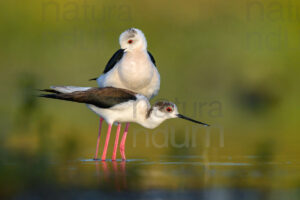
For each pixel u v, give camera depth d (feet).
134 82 34.09
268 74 65.77
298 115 54.39
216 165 28.32
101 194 21.24
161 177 24.70
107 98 31.81
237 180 23.93
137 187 22.48
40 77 63.72
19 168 27.09
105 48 66.33
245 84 65.57
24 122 46.57
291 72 66.23
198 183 23.30
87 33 67.15
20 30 67.21
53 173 25.71
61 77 64.13
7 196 20.99
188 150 34.73
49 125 45.65
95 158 31.68
